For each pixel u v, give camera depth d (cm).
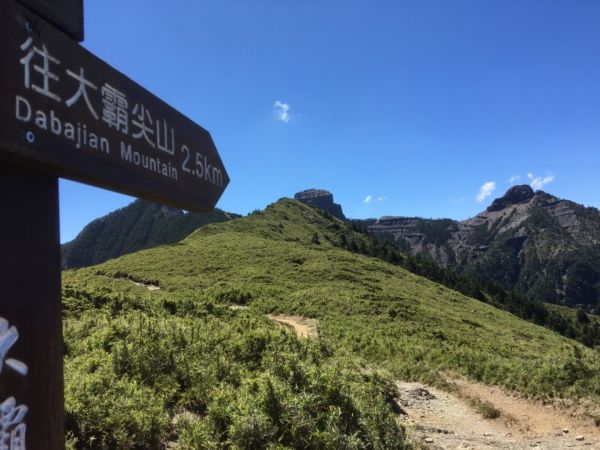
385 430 682
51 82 204
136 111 260
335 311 3170
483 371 1417
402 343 2006
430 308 3869
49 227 208
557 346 3881
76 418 510
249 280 4250
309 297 3500
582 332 8588
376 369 1196
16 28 191
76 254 16900
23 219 197
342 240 8650
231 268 4772
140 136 260
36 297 197
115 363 763
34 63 197
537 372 1288
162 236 14188
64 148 205
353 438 575
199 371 780
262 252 5531
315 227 9381
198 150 324
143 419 552
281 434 562
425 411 1050
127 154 247
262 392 614
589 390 1147
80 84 221
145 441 543
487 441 866
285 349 1068
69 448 453
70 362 785
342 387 691
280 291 3825
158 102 282
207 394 707
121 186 243
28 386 190
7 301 186
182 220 14350
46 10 207
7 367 183
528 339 3906
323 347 1344
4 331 183
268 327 1731
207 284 4156
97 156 225
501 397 1208
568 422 1013
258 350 1021
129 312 1788
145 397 620
